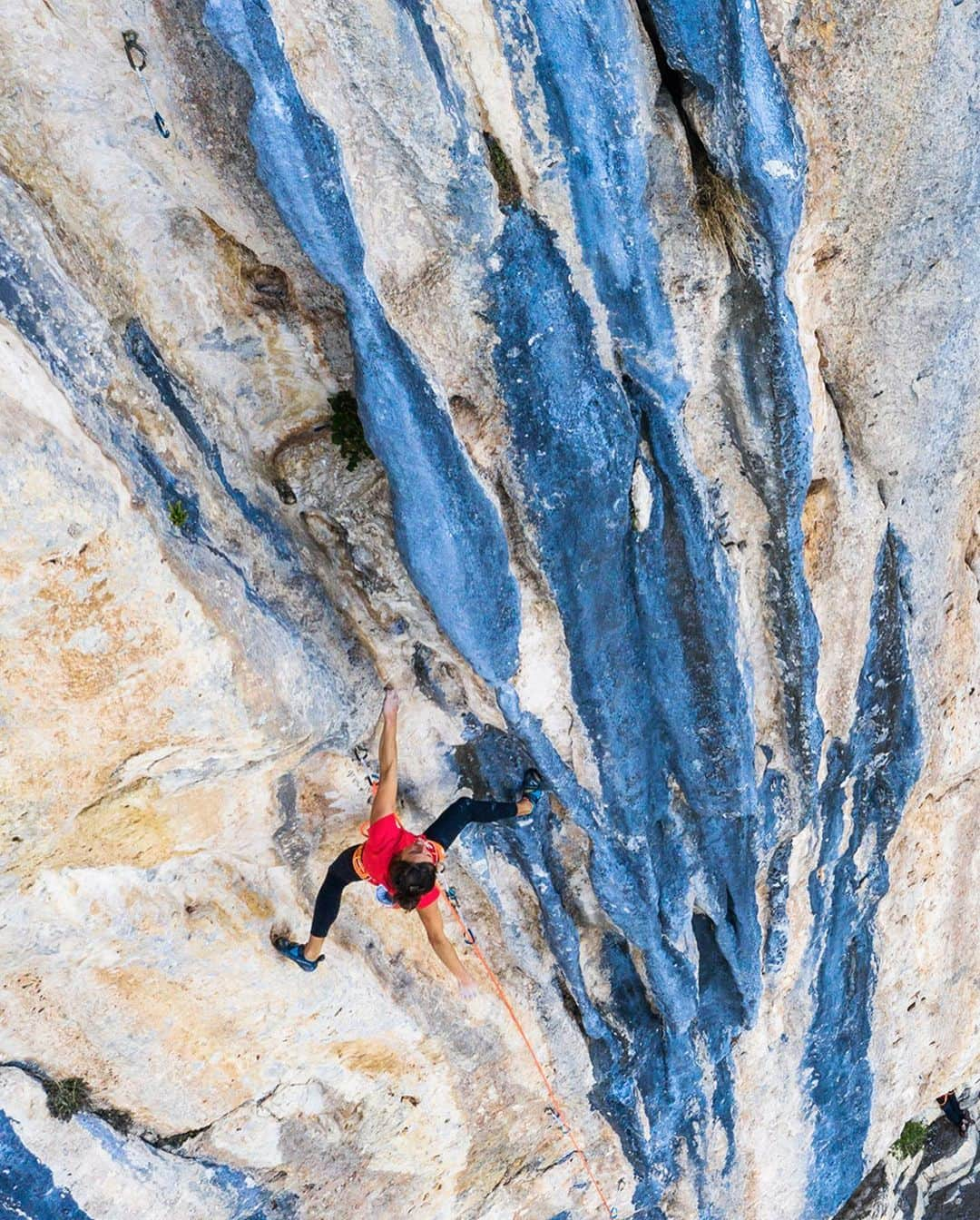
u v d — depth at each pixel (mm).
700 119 6957
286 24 5707
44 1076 8352
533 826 9375
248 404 7523
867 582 9773
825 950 12047
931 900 12930
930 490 9734
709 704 9023
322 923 8062
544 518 7723
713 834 9867
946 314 8594
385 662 8422
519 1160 11227
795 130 6965
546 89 6566
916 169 7668
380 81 6078
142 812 7371
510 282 7039
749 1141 12617
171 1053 8602
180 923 8039
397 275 6746
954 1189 16359
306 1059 9195
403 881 7340
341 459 7672
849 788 11055
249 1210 9562
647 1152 11672
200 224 6750
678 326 7582
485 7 6234
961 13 7184
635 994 10859
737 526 8766
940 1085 14906
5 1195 8266
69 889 7465
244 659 6918
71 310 6148
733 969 10992
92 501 5957
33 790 6629
